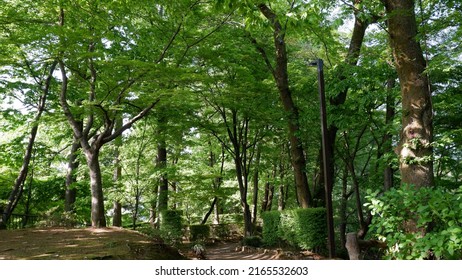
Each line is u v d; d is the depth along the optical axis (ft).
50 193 64.59
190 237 60.54
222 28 46.50
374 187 50.11
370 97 34.24
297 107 47.42
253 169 67.36
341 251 37.32
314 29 40.63
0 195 61.31
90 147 43.88
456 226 12.12
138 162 57.93
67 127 60.90
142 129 63.93
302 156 45.55
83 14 37.86
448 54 31.09
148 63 36.65
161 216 55.31
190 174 64.69
